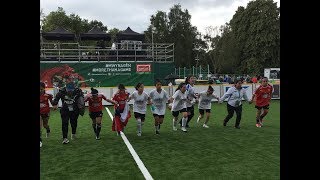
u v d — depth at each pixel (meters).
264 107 13.95
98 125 11.39
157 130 12.56
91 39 32.47
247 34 63.94
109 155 8.94
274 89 28.77
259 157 8.57
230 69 66.44
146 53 31.86
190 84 13.48
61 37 31.69
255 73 61.03
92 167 7.70
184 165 7.79
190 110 13.58
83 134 12.55
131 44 30.94
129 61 28.73
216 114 18.83
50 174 7.15
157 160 8.32
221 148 9.74
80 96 10.81
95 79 28.09
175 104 12.95
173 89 26.05
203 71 46.50
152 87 25.89
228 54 64.56
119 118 11.93
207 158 8.51
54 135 12.35
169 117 18.09
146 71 29.00
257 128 13.73
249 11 62.94
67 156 8.87
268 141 10.81
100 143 10.70
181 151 9.36
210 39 76.88
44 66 27.00
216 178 6.72
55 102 10.55
